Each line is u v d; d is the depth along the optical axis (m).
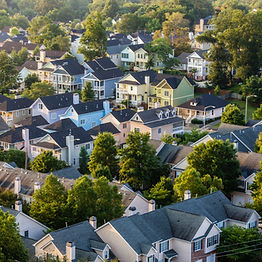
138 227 101.44
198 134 171.88
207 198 114.12
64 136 172.12
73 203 112.50
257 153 143.50
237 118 185.12
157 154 152.00
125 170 143.62
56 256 94.06
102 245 96.88
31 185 128.25
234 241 106.12
